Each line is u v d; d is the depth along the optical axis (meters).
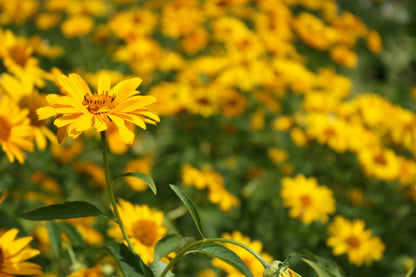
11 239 1.38
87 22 4.34
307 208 2.99
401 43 7.24
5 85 2.02
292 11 5.86
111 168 3.38
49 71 3.58
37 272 1.37
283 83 3.86
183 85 3.74
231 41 3.99
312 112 3.49
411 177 3.40
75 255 1.80
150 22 4.30
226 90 3.83
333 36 4.76
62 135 1.42
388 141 3.86
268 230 3.19
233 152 4.02
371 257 2.96
